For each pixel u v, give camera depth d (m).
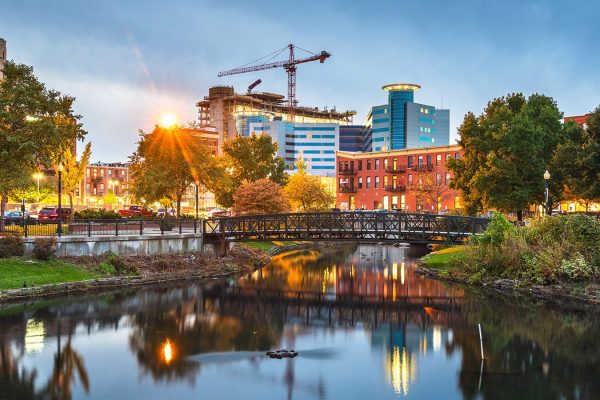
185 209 94.25
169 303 30.52
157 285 35.88
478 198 51.00
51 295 30.00
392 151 98.25
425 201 87.44
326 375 18.91
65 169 48.56
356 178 105.06
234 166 71.06
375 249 70.00
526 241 36.78
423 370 19.41
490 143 50.09
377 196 101.19
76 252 34.81
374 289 36.81
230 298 33.09
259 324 26.47
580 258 32.53
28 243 33.25
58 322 25.02
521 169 48.31
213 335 24.03
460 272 39.81
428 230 42.94
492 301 31.45
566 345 22.38
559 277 33.25
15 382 17.58
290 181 84.00
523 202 48.22
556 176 48.09
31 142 32.31
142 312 27.95
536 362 20.27
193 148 52.88
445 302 31.70
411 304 31.64
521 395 17.05
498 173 47.59
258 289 36.62
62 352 20.75
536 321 26.42
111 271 34.59
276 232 43.69
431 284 38.38
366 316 28.64
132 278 35.19
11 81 35.66
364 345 22.77
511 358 20.84
